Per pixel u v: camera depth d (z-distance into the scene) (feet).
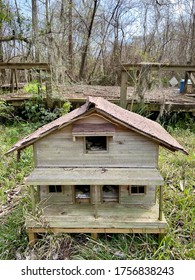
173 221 6.97
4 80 26.99
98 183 5.69
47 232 6.17
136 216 6.18
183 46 35.65
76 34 31.91
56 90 17.21
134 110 15.78
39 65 15.72
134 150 5.99
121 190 6.49
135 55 32.01
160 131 6.93
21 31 20.72
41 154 6.12
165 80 28.17
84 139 5.92
